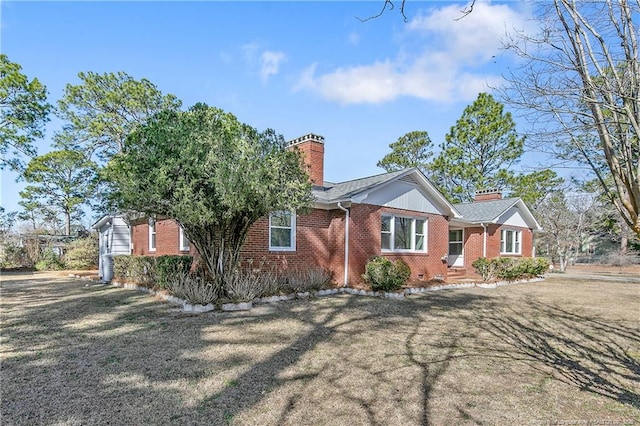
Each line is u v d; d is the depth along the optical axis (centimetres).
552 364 520
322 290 1130
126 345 576
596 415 365
